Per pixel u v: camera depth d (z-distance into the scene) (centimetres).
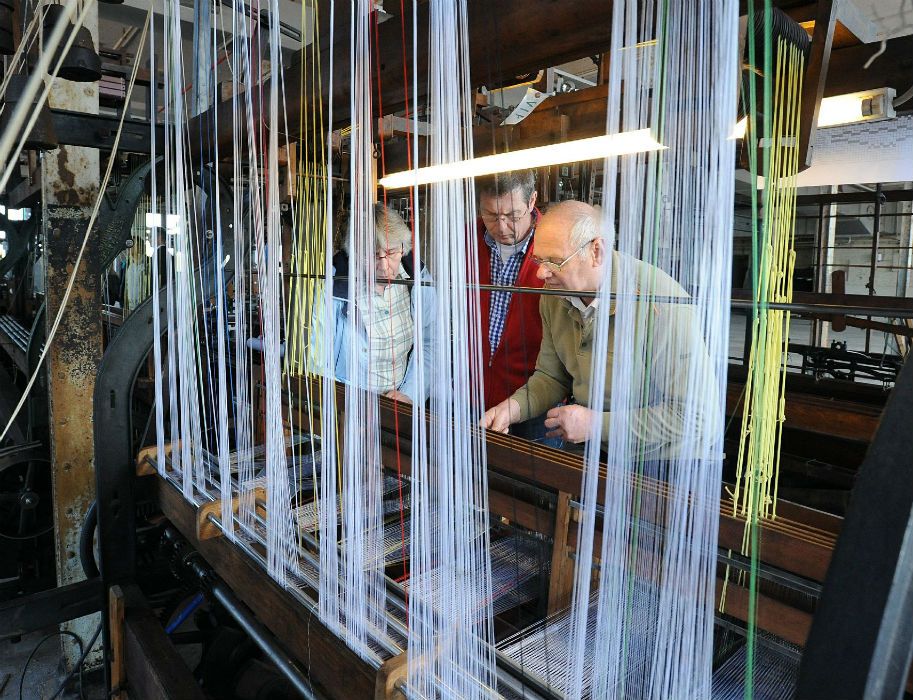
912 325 271
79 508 246
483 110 186
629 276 59
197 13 170
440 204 74
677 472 60
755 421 84
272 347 117
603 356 62
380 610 100
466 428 78
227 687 189
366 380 99
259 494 142
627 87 57
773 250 79
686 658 61
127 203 232
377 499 102
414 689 88
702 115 55
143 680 153
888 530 42
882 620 42
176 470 169
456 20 78
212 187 180
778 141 81
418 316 82
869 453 44
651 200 58
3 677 251
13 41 126
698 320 56
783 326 80
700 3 54
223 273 182
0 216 489
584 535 69
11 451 258
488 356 173
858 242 977
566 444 165
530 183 154
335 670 102
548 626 103
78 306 233
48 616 176
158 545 222
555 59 89
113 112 393
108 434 180
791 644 96
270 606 121
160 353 170
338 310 144
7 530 300
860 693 43
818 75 83
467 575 82
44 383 290
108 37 626
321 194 142
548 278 122
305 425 154
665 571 62
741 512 89
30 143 109
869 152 179
